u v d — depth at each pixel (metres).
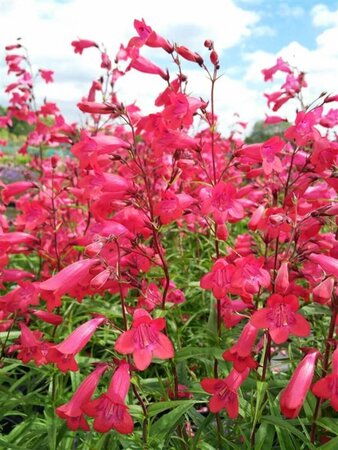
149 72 0.33
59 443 0.31
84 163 0.32
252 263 0.26
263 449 0.28
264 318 0.23
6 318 0.41
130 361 0.26
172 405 0.26
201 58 0.31
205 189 0.34
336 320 0.27
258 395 0.26
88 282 0.30
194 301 0.52
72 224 0.64
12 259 0.63
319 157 0.32
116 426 0.22
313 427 0.27
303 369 0.23
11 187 0.49
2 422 0.42
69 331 0.44
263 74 0.63
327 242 0.30
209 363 0.35
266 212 0.28
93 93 0.59
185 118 0.30
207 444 0.30
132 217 0.30
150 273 0.37
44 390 0.43
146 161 0.52
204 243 0.65
